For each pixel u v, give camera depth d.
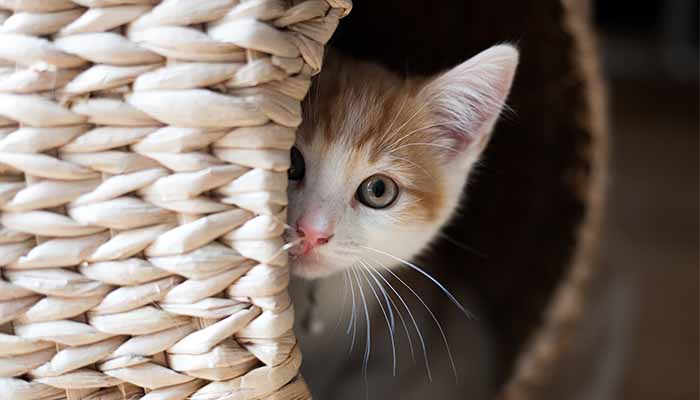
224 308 0.39
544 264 0.58
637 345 0.69
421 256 0.56
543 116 0.56
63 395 0.39
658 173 0.95
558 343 0.56
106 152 0.38
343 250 0.47
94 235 0.39
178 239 0.38
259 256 0.39
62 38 0.38
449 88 0.49
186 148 0.38
